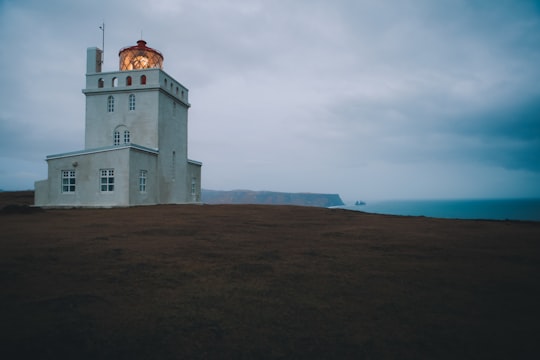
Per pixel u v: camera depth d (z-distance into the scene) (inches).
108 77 1195.3
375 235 490.6
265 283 247.3
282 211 932.6
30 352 146.6
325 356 144.9
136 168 1003.9
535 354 147.6
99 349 149.6
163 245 387.5
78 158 975.0
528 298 219.6
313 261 317.7
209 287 236.5
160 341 157.2
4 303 202.5
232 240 431.8
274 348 151.6
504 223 677.9
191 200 1448.1
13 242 395.2
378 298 217.8
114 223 591.8
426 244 415.8
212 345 153.9
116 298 212.8
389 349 151.6
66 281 246.7
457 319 185.5
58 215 729.6
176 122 1302.9
